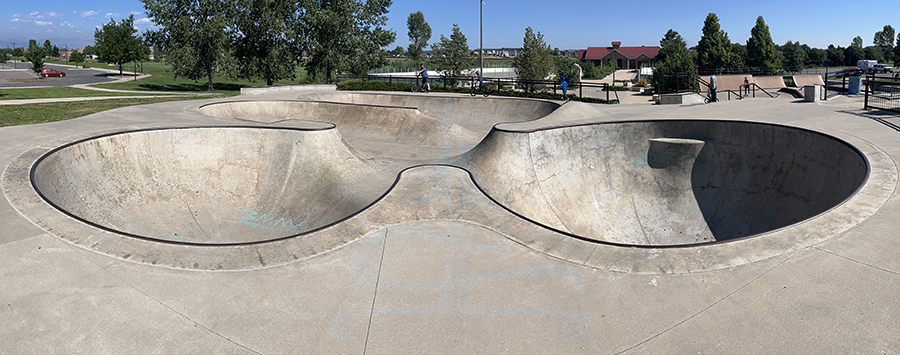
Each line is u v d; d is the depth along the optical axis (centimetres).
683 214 1387
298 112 2366
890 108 1505
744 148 1404
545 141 1434
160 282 611
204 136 1400
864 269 600
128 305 561
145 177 1298
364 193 1181
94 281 606
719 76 3831
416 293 605
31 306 551
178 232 1163
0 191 875
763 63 5338
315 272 652
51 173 1069
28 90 2919
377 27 4269
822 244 668
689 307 551
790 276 595
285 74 4056
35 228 736
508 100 2459
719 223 1323
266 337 515
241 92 3044
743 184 1369
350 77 4291
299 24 4019
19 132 1366
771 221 1247
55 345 491
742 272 613
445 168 1131
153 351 489
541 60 3809
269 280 627
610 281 618
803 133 1274
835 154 1152
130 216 1180
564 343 502
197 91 3888
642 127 1529
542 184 1393
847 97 2050
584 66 6831
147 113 1889
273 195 1321
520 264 677
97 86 3819
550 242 744
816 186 1188
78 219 770
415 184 1015
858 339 478
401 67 6556
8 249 671
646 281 611
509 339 512
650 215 1402
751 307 541
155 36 3853
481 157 1414
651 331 514
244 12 3866
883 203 786
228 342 506
